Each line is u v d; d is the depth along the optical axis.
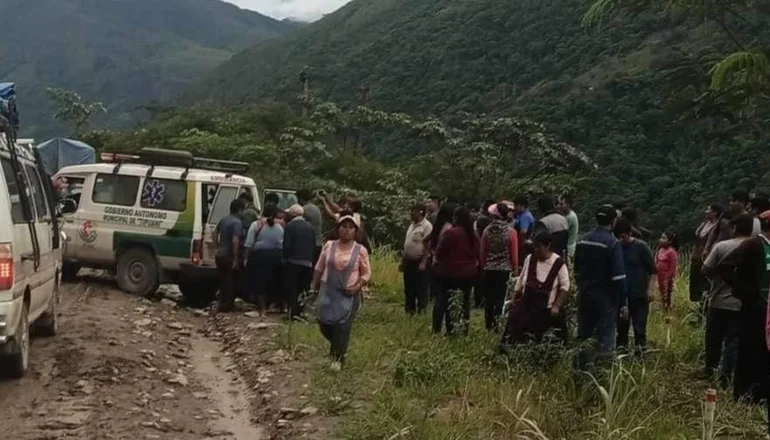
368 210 26.48
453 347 10.76
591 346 8.84
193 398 8.93
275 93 81.88
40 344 10.57
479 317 13.16
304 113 38.84
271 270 14.41
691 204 23.67
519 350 9.20
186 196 15.21
